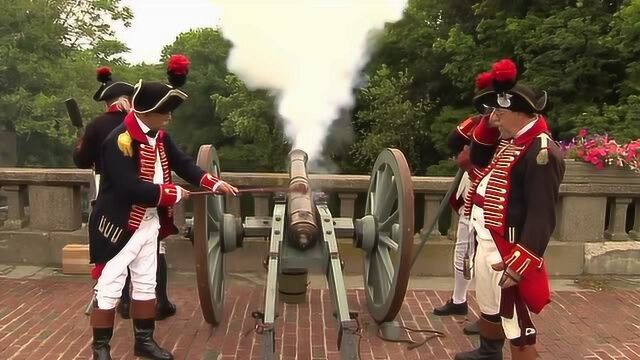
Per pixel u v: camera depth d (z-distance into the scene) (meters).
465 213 3.33
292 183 3.40
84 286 4.68
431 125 12.59
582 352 3.67
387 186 3.82
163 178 3.31
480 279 3.05
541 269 2.87
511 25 10.41
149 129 3.20
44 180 5.12
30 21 13.79
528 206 2.78
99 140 3.61
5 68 12.87
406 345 3.71
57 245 5.18
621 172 5.01
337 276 3.03
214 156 3.90
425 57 13.32
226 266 5.04
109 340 3.36
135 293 3.42
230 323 4.01
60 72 13.53
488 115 3.10
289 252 3.26
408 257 3.49
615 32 9.27
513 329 2.94
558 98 9.72
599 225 5.07
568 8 10.02
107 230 3.23
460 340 3.79
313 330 3.90
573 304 4.45
